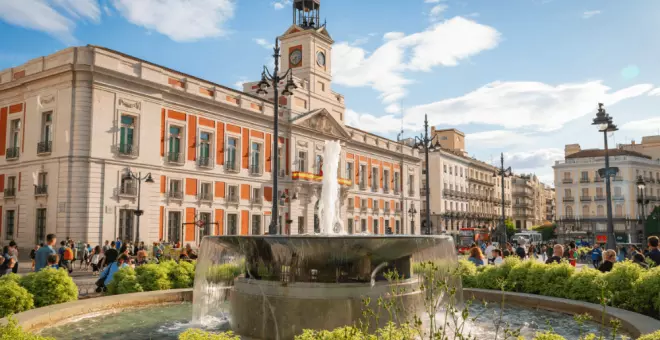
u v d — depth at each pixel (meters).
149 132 33.34
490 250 25.17
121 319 9.69
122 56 32.09
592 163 78.50
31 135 31.92
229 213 39.66
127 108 32.12
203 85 37.84
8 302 9.07
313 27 52.38
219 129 39.09
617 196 76.50
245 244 8.73
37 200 30.97
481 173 94.06
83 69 29.92
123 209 31.55
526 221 112.38
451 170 81.38
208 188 38.12
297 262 8.34
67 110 30.12
